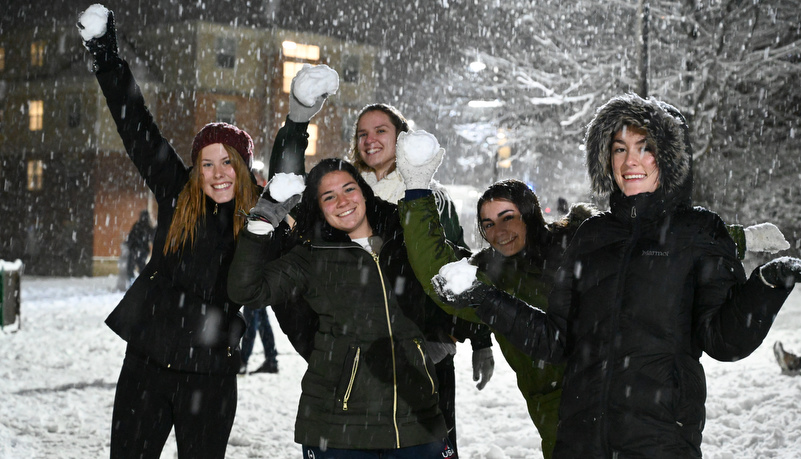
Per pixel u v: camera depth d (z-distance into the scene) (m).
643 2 17.72
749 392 8.10
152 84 42.47
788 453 6.13
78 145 39.91
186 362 4.16
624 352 3.12
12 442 6.70
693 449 3.08
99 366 10.56
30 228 40.94
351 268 3.89
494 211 4.33
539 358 3.42
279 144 4.79
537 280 4.33
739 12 24.44
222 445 4.26
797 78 26.00
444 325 4.50
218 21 42.00
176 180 4.48
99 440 6.89
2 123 42.59
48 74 41.19
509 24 28.58
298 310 4.23
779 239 4.62
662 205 3.21
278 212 3.75
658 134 3.27
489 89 28.23
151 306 4.21
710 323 3.05
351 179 3.97
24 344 12.43
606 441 3.11
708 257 3.14
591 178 3.55
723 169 27.98
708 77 23.77
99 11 4.34
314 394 3.86
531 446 6.72
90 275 38.88
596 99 26.38
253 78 42.97
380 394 3.79
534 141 28.69
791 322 12.98
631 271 3.17
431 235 3.81
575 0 26.89
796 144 27.88
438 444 3.88
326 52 44.47
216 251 4.28
